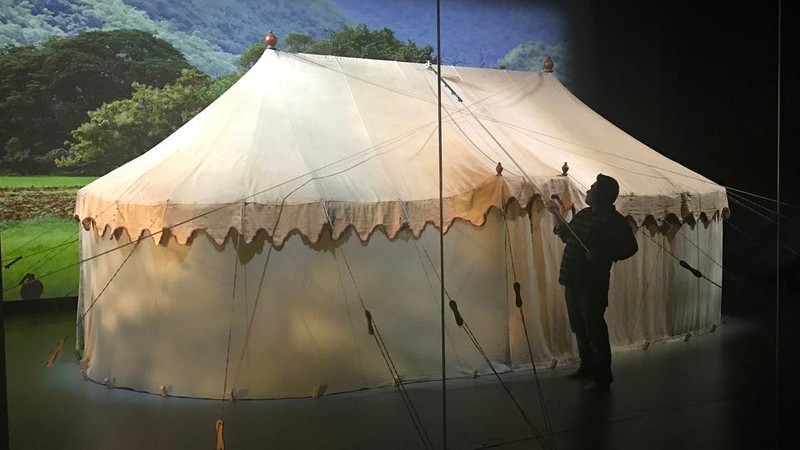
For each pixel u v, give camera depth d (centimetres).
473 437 367
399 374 376
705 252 435
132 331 342
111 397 335
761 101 444
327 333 365
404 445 356
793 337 445
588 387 398
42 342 316
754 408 425
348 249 367
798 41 443
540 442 377
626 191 405
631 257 416
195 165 355
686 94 433
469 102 410
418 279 380
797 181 448
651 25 426
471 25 398
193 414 345
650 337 418
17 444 309
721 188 438
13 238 306
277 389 359
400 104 403
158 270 346
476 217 387
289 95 379
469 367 387
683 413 411
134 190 339
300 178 361
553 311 399
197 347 352
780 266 446
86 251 327
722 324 436
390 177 380
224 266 352
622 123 426
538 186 391
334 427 349
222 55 359
